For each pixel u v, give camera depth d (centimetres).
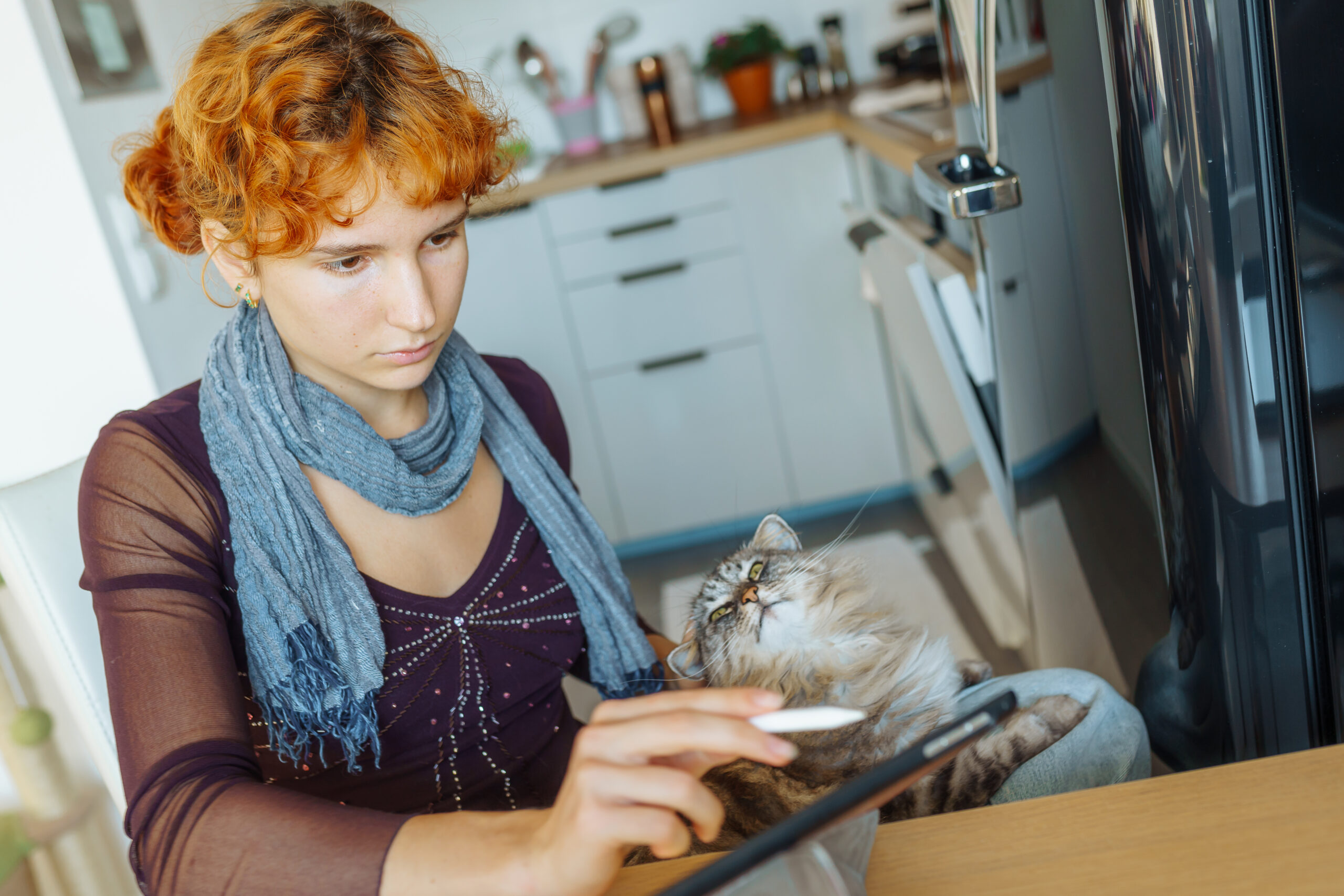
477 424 92
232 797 59
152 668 70
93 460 80
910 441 268
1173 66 76
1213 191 76
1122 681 110
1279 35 73
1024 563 136
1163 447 87
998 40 100
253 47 68
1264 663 87
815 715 47
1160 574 93
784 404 293
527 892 49
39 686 115
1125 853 52
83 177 138
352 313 72
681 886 41
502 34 325
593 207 277
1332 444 81
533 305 284
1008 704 45
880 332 286
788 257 282
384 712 85
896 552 255
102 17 157
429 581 88
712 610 110
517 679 92
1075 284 96
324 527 81
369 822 55
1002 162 106
